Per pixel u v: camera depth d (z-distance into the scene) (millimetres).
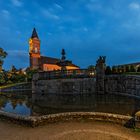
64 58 29969
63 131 9273
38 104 15922
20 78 53875
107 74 25266
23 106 15359
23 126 10414
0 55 57094
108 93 22312
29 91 34156
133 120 9750
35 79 27406
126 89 19578
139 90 16922
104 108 12602
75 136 8555
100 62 23531
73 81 23766
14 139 8398
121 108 12422
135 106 13016
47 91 25781
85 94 22109
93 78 23328
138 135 8758
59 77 25047
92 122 10758
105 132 9047
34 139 8352
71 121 11016
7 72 56469
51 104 15469
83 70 24031
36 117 10547
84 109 12586
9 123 11062
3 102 18438
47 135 8797
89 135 8656
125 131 9281
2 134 9109
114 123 10445
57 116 11047
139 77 16906
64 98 19000
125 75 19828
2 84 51500
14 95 26344
